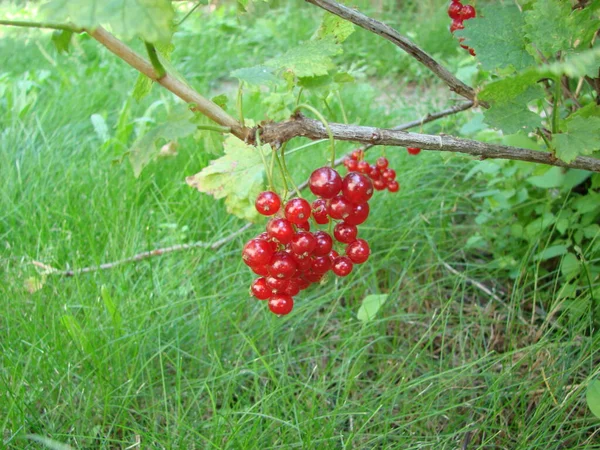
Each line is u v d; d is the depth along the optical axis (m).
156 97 0.62
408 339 0.34
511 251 0.39
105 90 0.62
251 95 0.56
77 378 0.31
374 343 0.34
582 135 0.23
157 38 0.16
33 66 0.68
